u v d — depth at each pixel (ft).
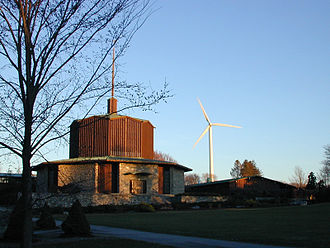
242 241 48.62
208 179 197.47
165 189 145.48
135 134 145.38
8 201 66.69
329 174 248.11
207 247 43.83
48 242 48.55
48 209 68.23
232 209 124.88
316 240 47.01
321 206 119.65
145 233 59.16
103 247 43.24
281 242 46.16
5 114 36.40
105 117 44.16
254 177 180.34
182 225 70.85
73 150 46.62
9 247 44.57
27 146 34.24
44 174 134.51
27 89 34.78
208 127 202.28
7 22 35.47
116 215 99.19
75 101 37.29
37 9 35.60
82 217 56.08
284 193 184.34
